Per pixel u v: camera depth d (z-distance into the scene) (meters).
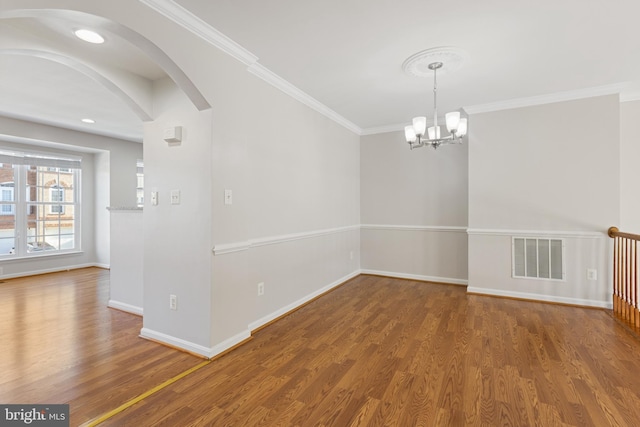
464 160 4.66
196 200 2.52
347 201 4.96
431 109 4.23
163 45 2.07
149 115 2.78
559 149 3.73
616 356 2.43
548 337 2.79
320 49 2.64
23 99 3.87
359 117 4.62
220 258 2.54
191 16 2.17
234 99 2.68
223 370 2.26
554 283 3.79
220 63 2.52
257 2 2.03
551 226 3.79
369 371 2.24
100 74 2.49
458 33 2.41
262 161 3.06
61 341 2.73
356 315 3.40
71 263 5.91
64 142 5.32
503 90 3.57
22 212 5.42
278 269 3.34
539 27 2.32
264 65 2.94
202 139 2.50
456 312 3.47
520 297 3.94
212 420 1.73
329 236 4.41
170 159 2.67
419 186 4.96
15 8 1.50
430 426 1.68
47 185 5.72
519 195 3.93
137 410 1.81
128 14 1.86
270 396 1.95
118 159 6.13
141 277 3.39
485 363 2.34
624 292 3.32
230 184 2.64
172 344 2.64
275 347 2.64
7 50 2.10
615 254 3.46
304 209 3.81
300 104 3.70
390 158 5.17
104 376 2.17
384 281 4.93
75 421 1.71
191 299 2.54
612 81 3.33
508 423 1.70
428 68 2.98
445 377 2.15
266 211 3.13
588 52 2.70
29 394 1.96
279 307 3.35
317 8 2.09
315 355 2.49
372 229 5.34
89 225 6.18
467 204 4.64
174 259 2.63
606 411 1.79
